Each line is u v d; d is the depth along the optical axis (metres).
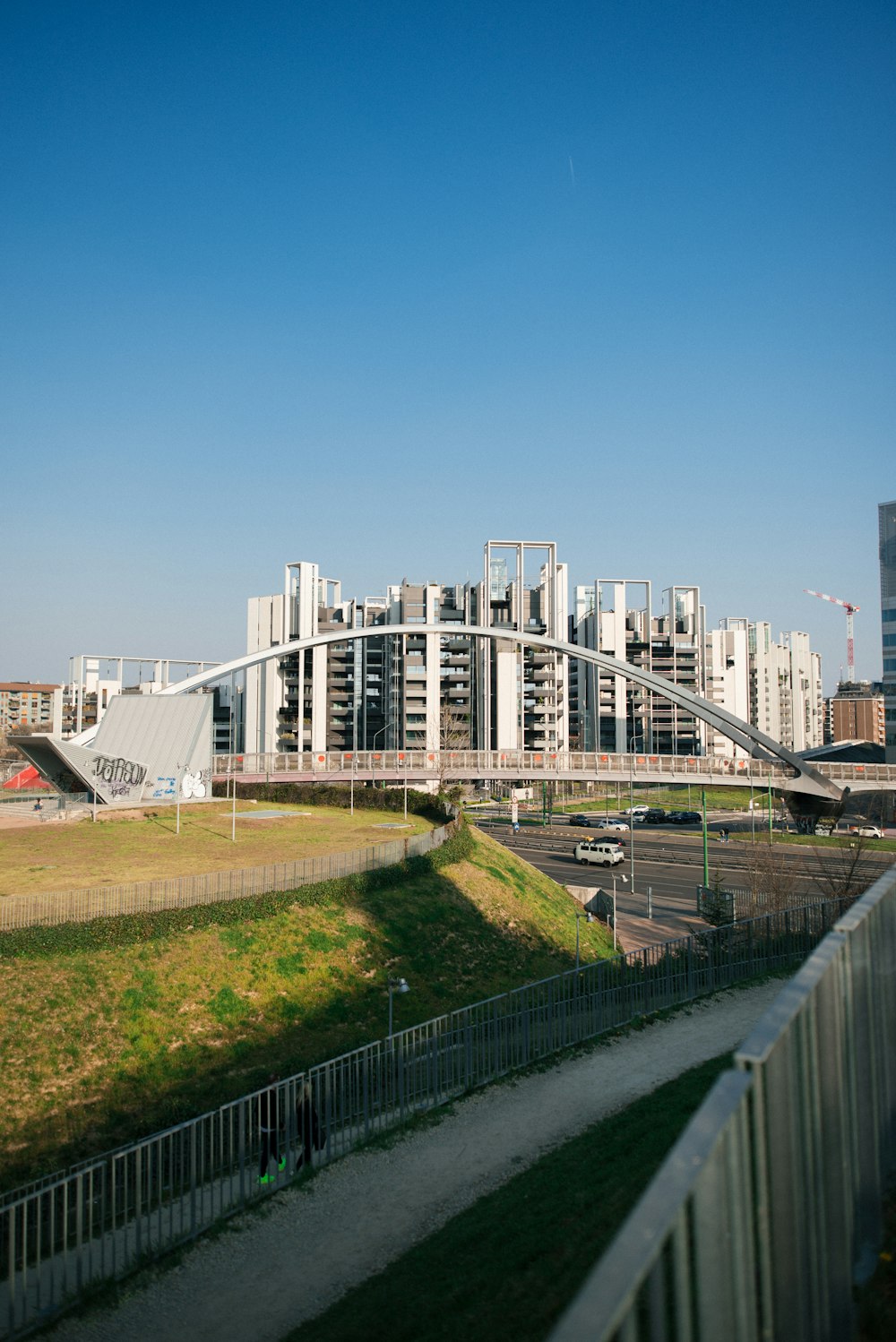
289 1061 29.22
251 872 37.56
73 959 30.80
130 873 40.62
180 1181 18.36
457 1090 25.02
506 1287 13.58
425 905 43.84
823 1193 8.55
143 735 65.56
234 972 33.25
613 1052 27.72
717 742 162.12
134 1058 27.59
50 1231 16.36
